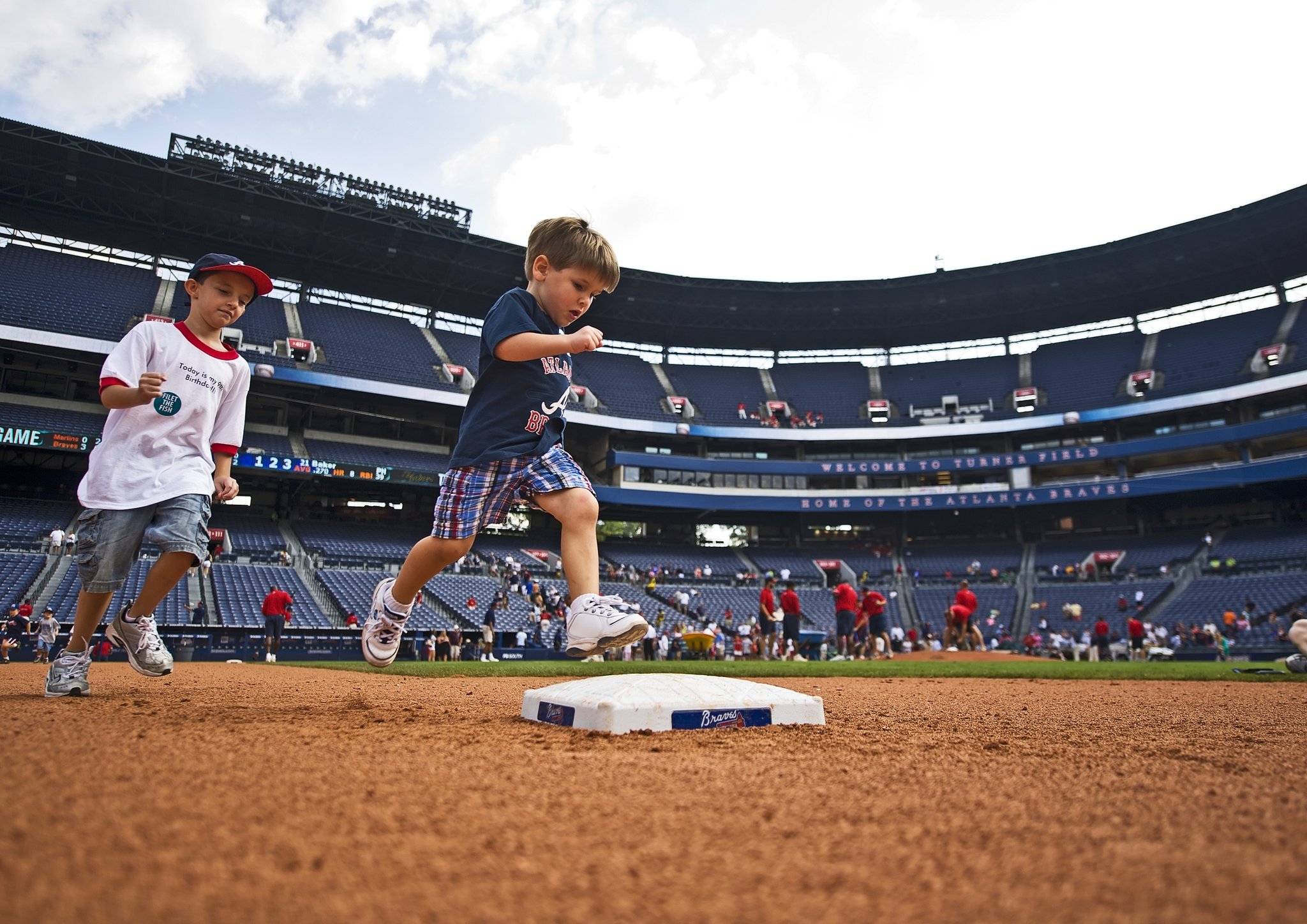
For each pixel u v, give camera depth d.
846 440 37.84
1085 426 37.69
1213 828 1.24
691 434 37.16
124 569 3.32
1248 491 34.50
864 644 20.72
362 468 29.33
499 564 31.14
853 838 1.17
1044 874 0.99
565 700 2.74
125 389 3.18
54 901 0.80
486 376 3.17
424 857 1.02
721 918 0.82
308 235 33.59
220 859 0.97
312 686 5.31
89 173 29.05
